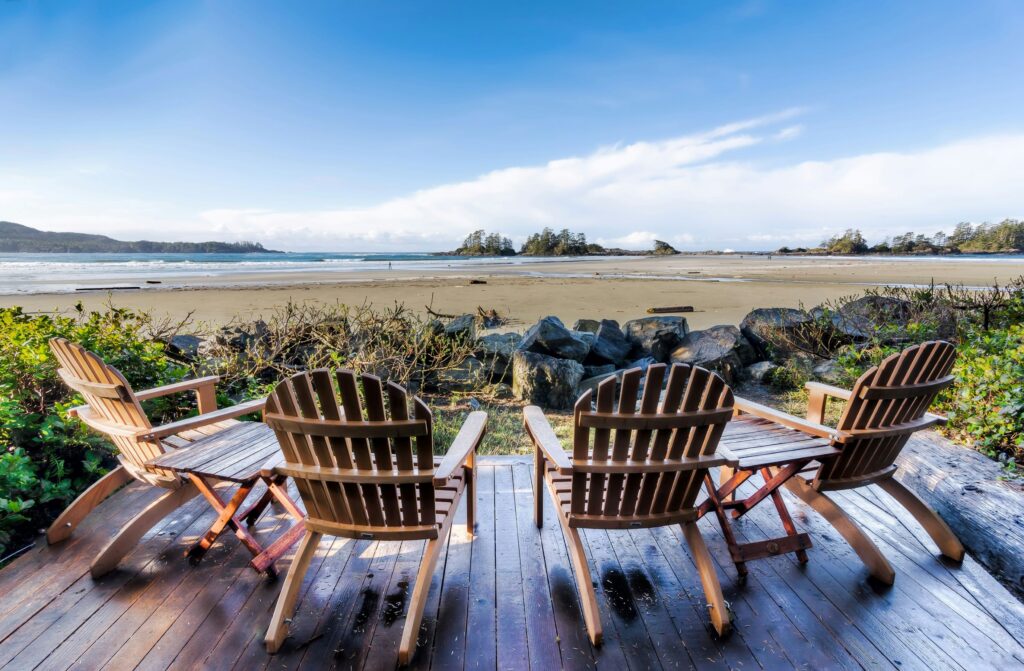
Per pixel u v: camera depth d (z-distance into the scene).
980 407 3.54
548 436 2.15
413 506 1.83
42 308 13.02
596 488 1.90
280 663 1.74
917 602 2.04
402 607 2.03
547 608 2.02
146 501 2.85
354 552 2.40
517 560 2.33
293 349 5.46
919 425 2.15
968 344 4.52
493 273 32.19
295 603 2.04
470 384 5.72
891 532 2.54
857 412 2.03
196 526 2.61
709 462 1.82
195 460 2.23
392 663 1.75
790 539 2.21
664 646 1.83
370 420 1.67
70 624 1.91
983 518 2.45
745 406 2.58
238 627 1.91
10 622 1.91
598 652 1.80
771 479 2.30
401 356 5.33
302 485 1.85
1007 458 3.20
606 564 2.31
